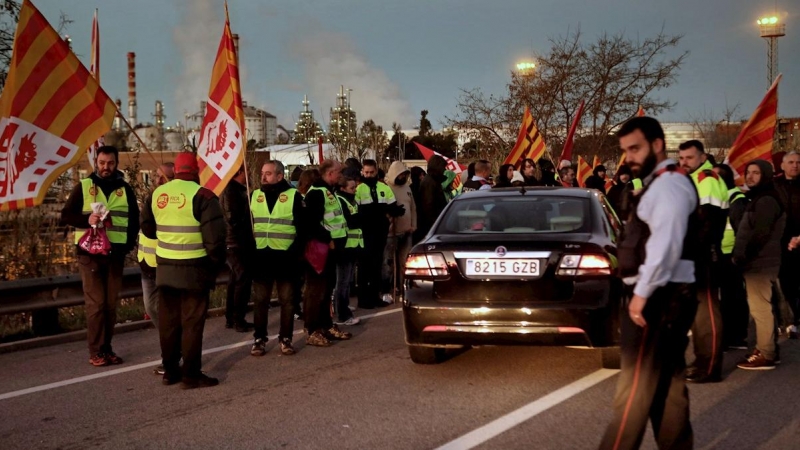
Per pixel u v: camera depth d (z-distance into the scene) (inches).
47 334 339.0
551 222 256.8
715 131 1400.1
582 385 243.9
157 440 202.5
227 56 341.7
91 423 218.5
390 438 198.8
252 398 240.4
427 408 224.4
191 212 250.8
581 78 970.7
